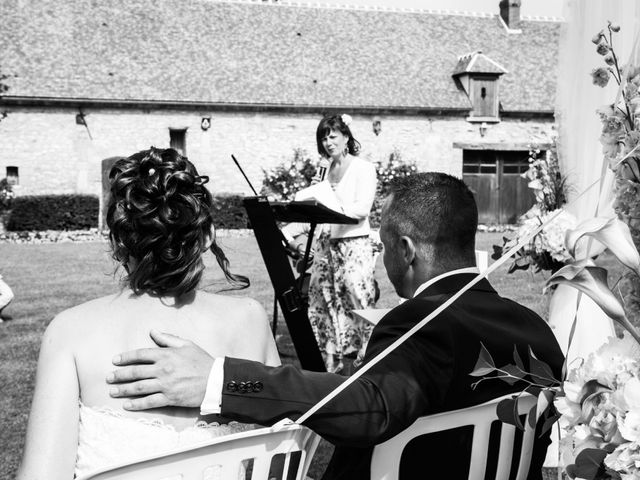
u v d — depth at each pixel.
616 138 1.70
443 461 1.61
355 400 1.46
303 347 3.55
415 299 1.64
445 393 1.54
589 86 2.97
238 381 1.50
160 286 1.69
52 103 21.98
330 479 1.73
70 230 21.70
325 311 5.34
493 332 1.64
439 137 25.17
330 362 5.30
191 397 1.49
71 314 1.63
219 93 23.48
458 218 1.80
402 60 26.19
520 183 26.12
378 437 1.46
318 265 5.32
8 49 22.64
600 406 1.20
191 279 1.70
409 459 1.61
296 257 5.56
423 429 1.58
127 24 24.52
